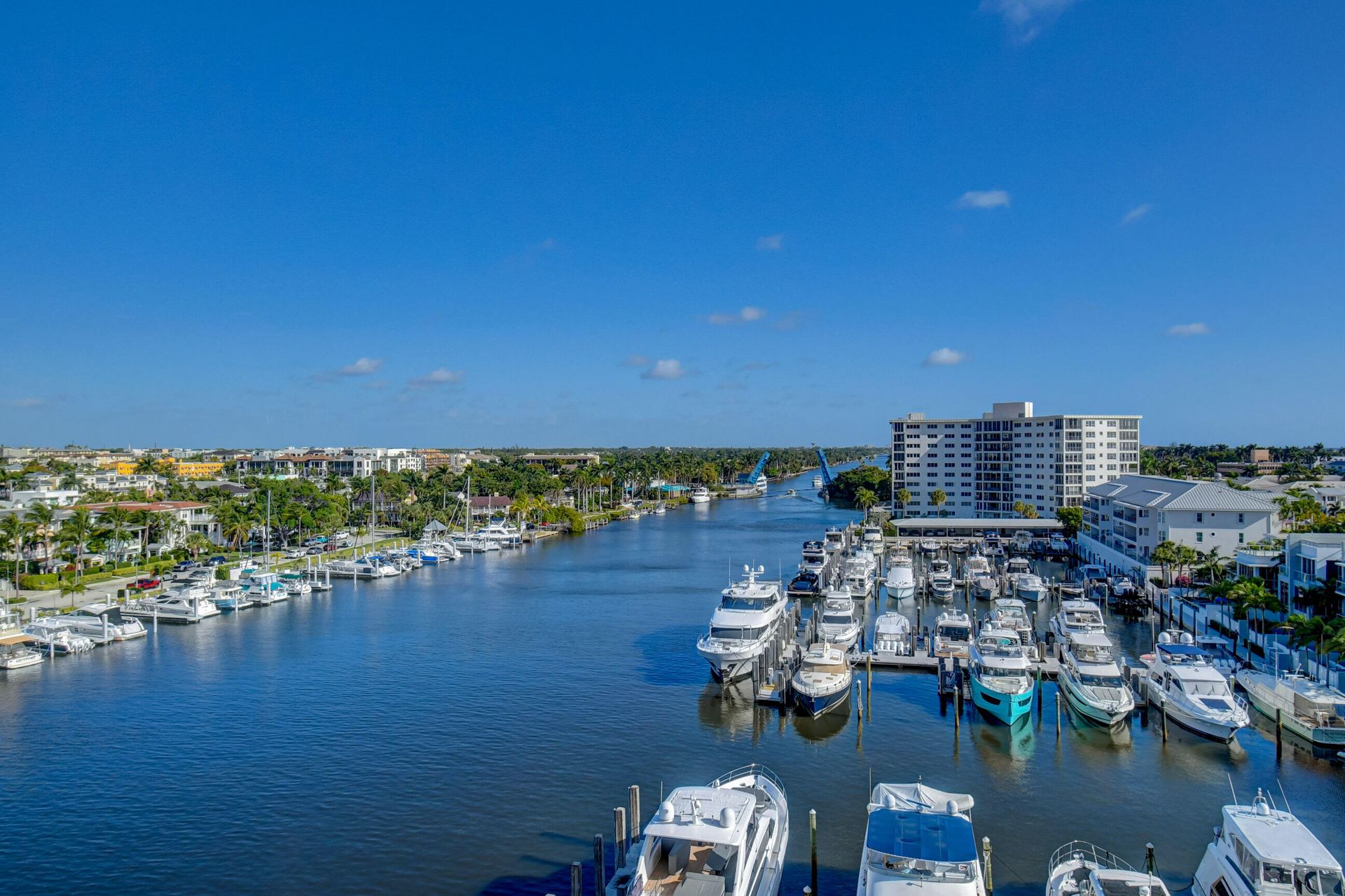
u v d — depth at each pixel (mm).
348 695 74438
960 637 87125
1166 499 126188
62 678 80500
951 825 39531
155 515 159500
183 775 56531
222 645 94062
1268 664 75625
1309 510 144875
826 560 142750
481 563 165125
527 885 42719
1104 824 49000
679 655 88375
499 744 62000
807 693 66750
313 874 43812
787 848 46031
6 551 126625
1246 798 52125
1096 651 73312
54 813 50906
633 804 45438
